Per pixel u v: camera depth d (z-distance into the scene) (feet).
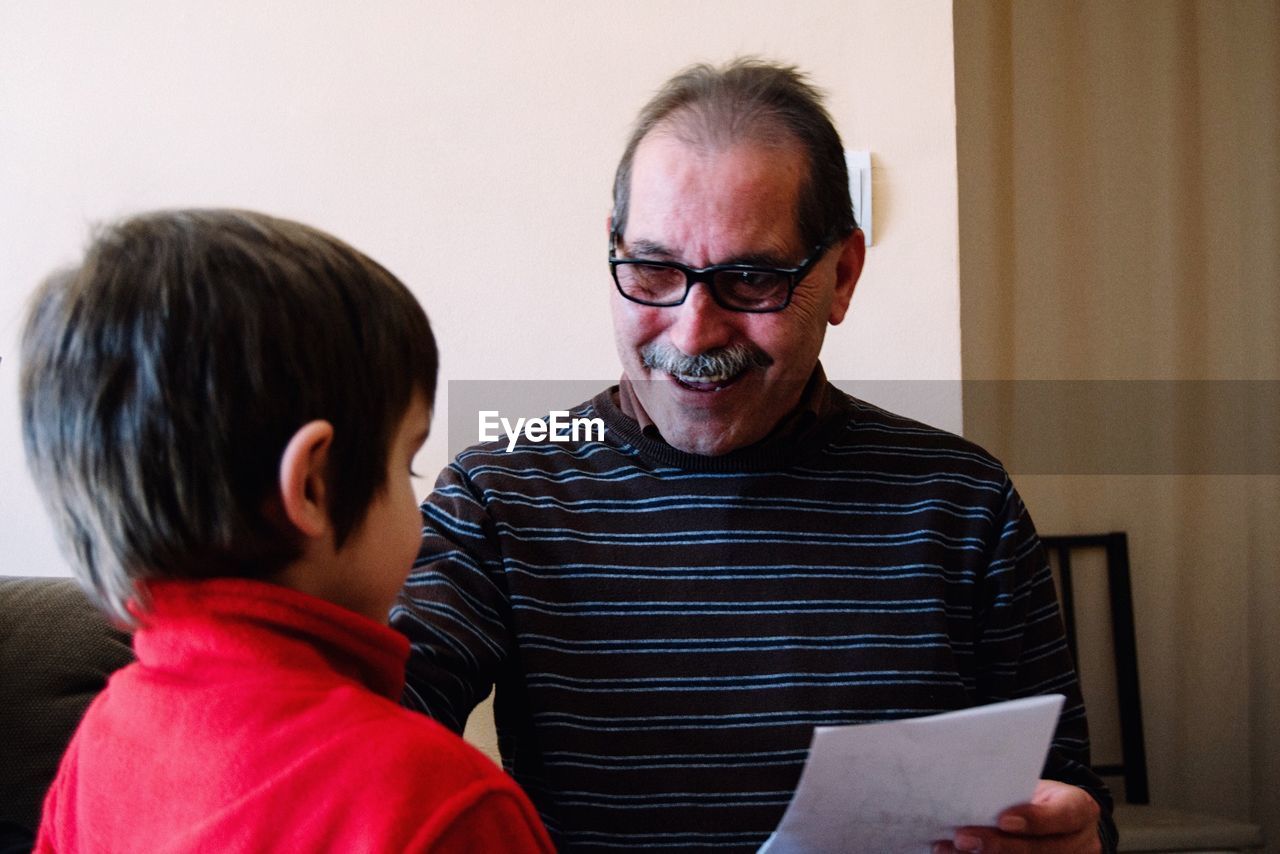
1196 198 7.75
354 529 1.93
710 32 4.98
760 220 3.10
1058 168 7.66
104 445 1.78
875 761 2.12
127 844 1.80
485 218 4.99
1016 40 7.62
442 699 3.04
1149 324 7.73
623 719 3.25
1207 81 7.73
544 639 3.30
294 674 1.81
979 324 7.57
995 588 3.55
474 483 3.53
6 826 2.93
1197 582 7.77
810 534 3.44
